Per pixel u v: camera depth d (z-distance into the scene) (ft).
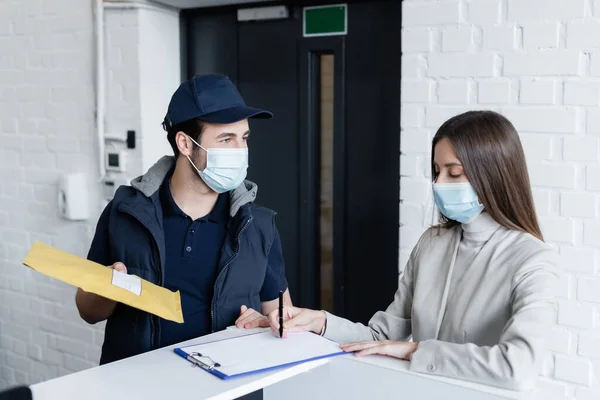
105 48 9.29
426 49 7.07
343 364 4.08
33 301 10.75
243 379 3.71
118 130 9.35
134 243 5.24
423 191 7.27
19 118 10.44
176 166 5.39
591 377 6.57
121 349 5.28
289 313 4.75
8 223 10.87
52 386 3.61
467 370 3.70
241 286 5.39
